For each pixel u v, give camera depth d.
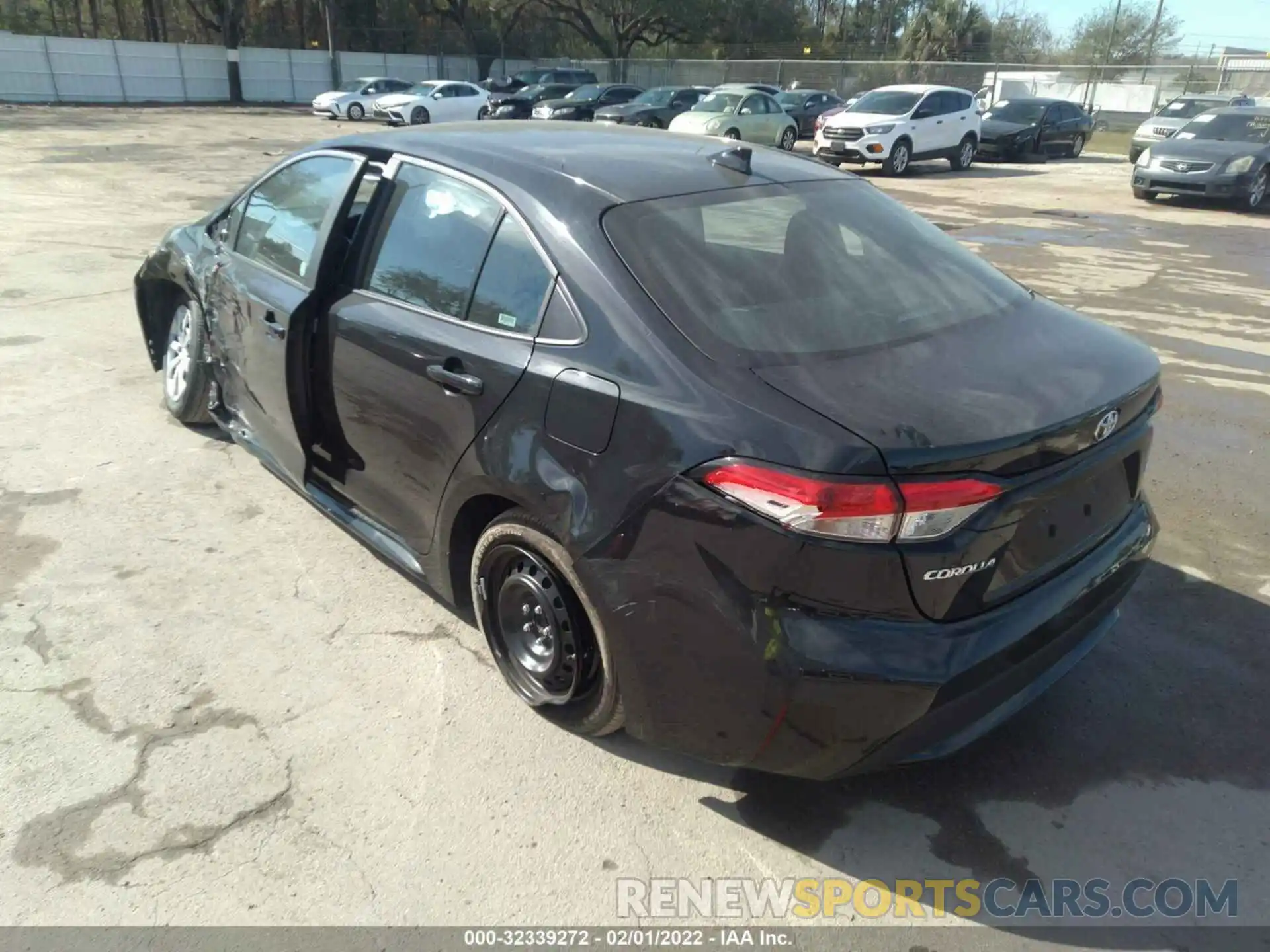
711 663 2.28
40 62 35.44
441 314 3.04
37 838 2.49
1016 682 2.44
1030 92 36.44
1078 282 9.49
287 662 3.24
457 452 2.90
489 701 3.08
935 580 2.17
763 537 2.15
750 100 22.33
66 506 4.25
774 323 2.53
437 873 2.43
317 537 4.08
